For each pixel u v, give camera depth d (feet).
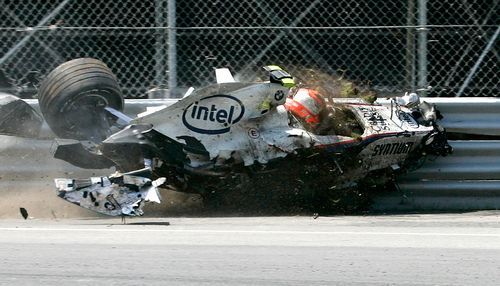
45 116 94.99
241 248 63.46
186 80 112.57
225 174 86.43
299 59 113.60
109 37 111.45
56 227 73.05
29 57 111.34
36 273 54.90
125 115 96.68
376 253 61.77
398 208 97.91
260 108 87.04
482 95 115.55
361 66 115.03
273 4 114.01
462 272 55.98
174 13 105.91
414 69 105.29
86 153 83.87
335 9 112.78
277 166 87.51
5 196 94.12
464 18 114.93
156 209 90.58
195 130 84.99
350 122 94.12
